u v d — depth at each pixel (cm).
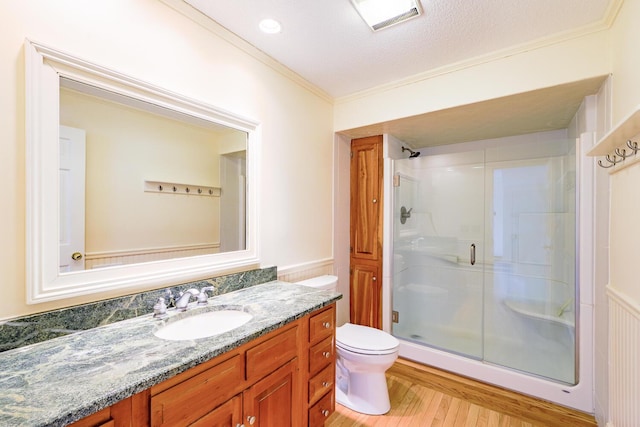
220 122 160
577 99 185
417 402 190
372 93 236
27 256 96
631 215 123
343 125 252
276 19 151
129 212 126
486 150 258
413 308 290
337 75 212
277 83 196
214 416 97
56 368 82
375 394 181
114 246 121
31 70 96
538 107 200
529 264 240
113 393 71
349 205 284
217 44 157
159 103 133
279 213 200
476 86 189
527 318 238
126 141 124
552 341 225
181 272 141
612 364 143
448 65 196
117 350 93
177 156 143
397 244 276
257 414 114
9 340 92
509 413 178
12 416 62
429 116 218
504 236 251
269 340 119
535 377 197
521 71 174
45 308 100
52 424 61
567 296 209
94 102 114
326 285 218
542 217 235
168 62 136
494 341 252
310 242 230
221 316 139
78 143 110
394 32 161
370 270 274
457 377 221
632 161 121
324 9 143
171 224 141
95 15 112
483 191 260
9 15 93
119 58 119
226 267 162
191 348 95
